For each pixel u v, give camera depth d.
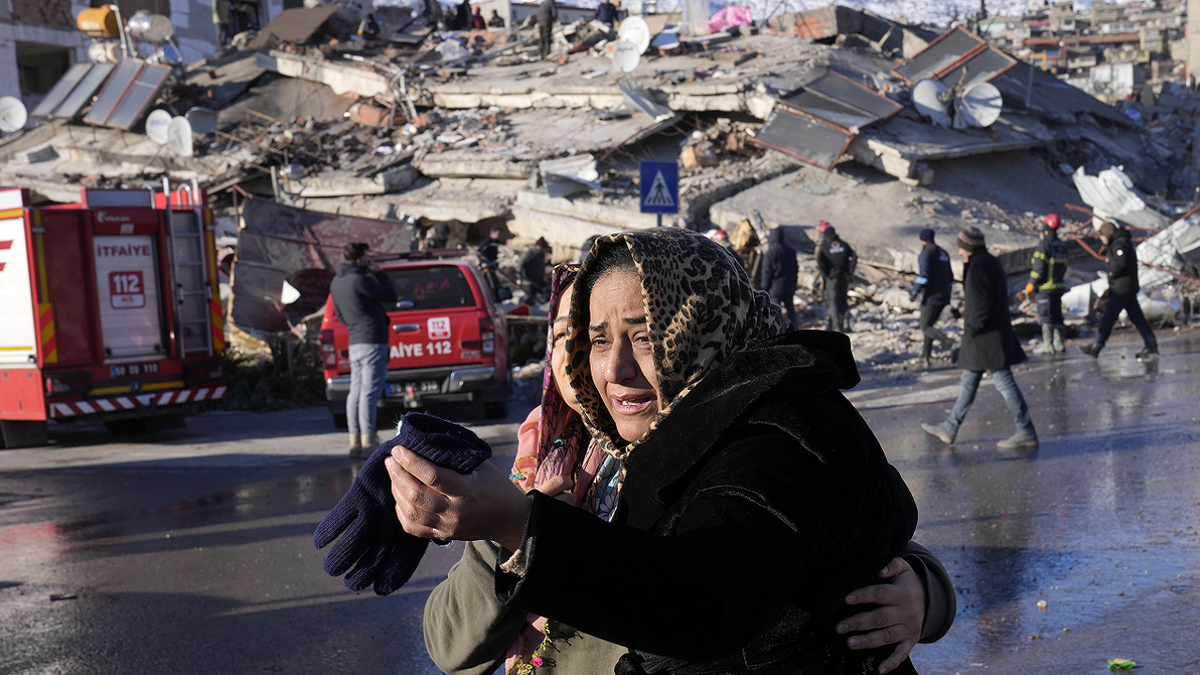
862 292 19.83
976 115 25.31
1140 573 4.95
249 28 47.03
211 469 9.32
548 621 1.61
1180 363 13.02
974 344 8.34
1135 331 17.72
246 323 17.36
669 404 1.41
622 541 1.10
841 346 1.44
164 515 7.43
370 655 4.40
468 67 31.11
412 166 25.06
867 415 10.45
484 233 23.38
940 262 14.57
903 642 1.47
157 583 5.63
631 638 1.08
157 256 11.78
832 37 30.25
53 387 10.76
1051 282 15.24
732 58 27.58
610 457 1.67
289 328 16.62
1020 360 8.38
